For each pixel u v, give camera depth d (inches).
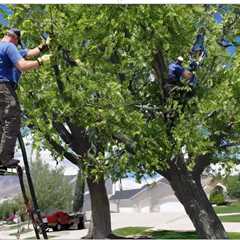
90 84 403.2
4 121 227.0
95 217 900.0
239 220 1470.2
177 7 349.1
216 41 392.2
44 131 524.4
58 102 449.7
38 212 237.3
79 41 391.5
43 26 393.7
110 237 891.4
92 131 494.3
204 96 399.9
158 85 422.0
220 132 447.2
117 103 398.0
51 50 393.7
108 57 393.4
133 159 424.8
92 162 538.9
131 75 428.5
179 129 390.3
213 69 403.2
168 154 409.1
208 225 469.7
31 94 512.7
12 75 228.7
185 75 403.5
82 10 372.5
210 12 383.6
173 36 369.4
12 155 230.1
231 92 399.5
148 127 396.5
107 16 361.1
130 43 370.9
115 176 467.2
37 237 240.8
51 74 452.4
